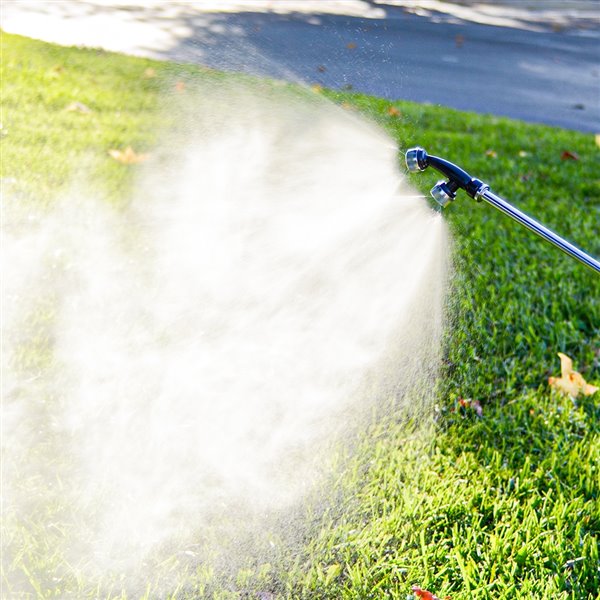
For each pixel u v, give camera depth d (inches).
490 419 123.0
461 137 196.5
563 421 122.8
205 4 303.3
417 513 112.3
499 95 254.1
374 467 116.3
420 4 372.8
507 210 101.3
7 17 258.4
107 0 292.0
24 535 107.0
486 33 334.0
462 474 116.6
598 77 286.4
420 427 121.6
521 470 117.0
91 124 172.4
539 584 107.3
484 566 108.6
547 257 150.2
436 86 254.1
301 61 246.2
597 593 108.1
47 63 212.2
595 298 142.3
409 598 106.0
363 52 271.9
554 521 112.7
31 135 165.6
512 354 132.5
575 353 133.9
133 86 199.3
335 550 109.3
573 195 170.9
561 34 347.6
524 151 194.4
